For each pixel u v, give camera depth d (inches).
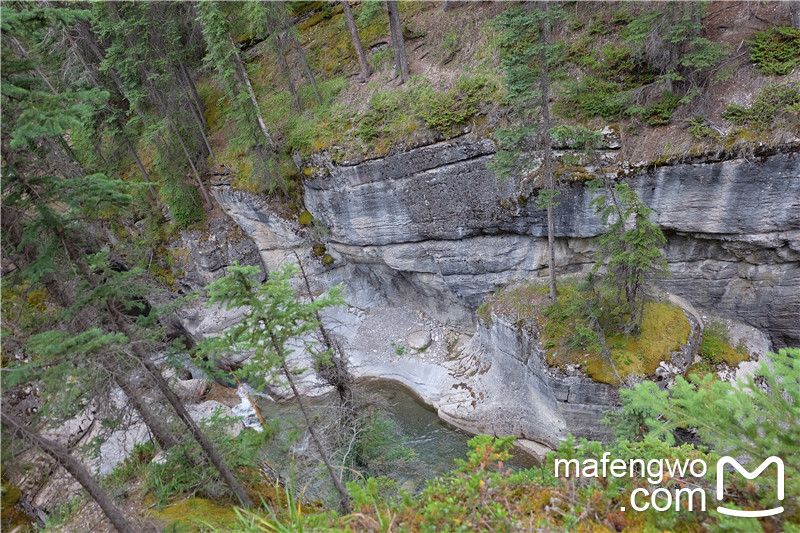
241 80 938.1
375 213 917.2
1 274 355.6
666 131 674.8
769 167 609.3
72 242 362.3
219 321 1050.7
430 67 901.8
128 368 369.4
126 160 1197.7
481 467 289.4
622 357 647.1
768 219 645.3
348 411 538.0
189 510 441.4
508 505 267.3
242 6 1029.2
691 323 704.4
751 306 741.9
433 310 1027.9
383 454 565.9
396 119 851.4
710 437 235.8
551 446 728.3
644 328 673.0
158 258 1112.2
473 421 807.1
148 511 453.7
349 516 286.0
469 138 772.6
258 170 978.1
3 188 326.3
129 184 355.6
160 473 470.3
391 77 933.2
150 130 948.0
